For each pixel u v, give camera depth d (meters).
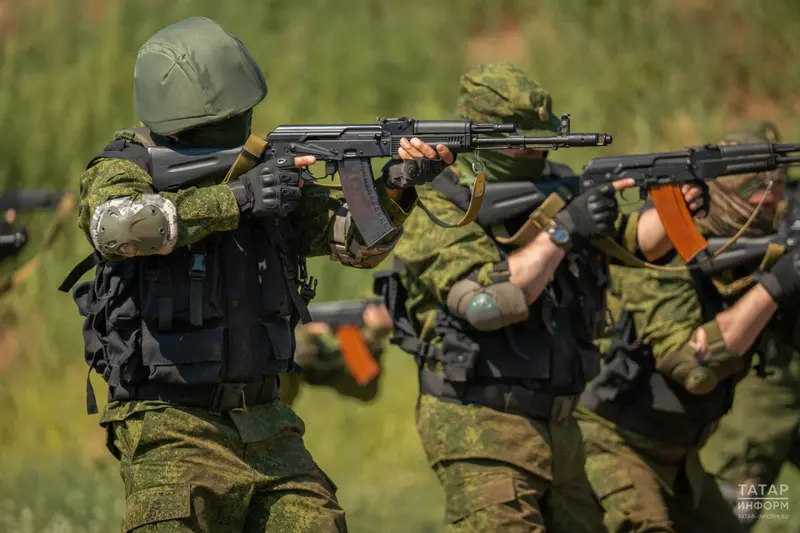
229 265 12.28
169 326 12.03
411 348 15.91
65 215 23.52
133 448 12.06
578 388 15.72
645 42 42.41
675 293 16.47
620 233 16.53
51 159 40.28
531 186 15.39
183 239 11.70
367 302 21.94
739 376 17.50
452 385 15.54
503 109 15.98
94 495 23.52
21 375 33.38
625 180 15.59
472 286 15.10
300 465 12.60
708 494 17.86
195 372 12.00
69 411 31.30
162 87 12.27
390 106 41.00
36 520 21.98
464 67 42.09
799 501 22.03
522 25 43.72
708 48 42.28
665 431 17.19
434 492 24.84
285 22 44.38
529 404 15.35
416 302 15.96
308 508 12.30
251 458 12.33
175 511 11.63
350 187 12.48
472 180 15.73
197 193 11.77
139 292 12.12
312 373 21.88
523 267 15.12
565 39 42.34
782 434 20.34
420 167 12.50
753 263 16.61
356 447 28.31
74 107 41.47
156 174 12.12
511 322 15.02
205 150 12.23
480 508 15.05
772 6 43.25
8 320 35.00
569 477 15.74
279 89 41.38
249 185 11.98
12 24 45.47
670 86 41.00
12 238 22.80
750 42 42.56
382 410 29.09
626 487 17.17
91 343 12.57
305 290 13.05
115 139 12.54
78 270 12.65
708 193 15.90
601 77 41.03
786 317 17.39
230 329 12.22
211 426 12.12
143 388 12.20
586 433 17.50
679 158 15.67
